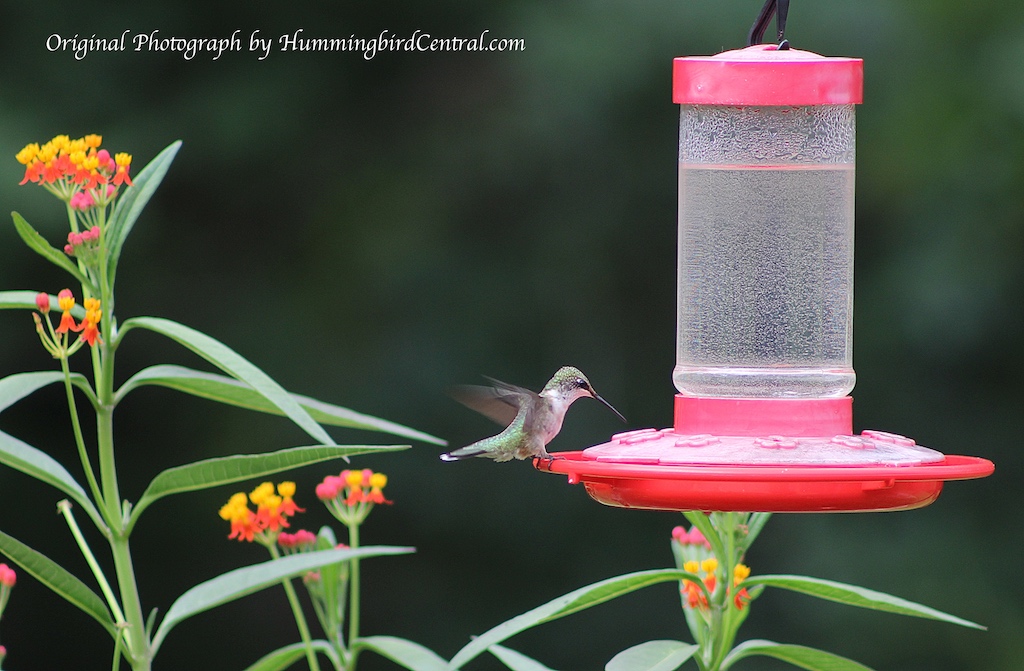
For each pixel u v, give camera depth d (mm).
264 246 14242
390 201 14344
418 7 14219
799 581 5027
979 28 13406
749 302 5738
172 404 14062
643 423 14508
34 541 14000
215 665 14711
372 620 14195
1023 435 13594
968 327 13422
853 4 13578
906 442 5523
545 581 14266
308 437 14039
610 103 13914
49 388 13891
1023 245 13328
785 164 5750
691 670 12703
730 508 4734
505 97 14242
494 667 14242
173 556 14195
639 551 14312
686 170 5852
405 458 14141
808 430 5352
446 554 14266
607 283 14539
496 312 14359
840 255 5746
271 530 5480
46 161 4836
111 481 4895
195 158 13820
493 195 14430
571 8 14047
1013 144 13273
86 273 4930
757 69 5398
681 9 13547
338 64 14234
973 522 13602
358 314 14234
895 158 13555
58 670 14297
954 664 13195
